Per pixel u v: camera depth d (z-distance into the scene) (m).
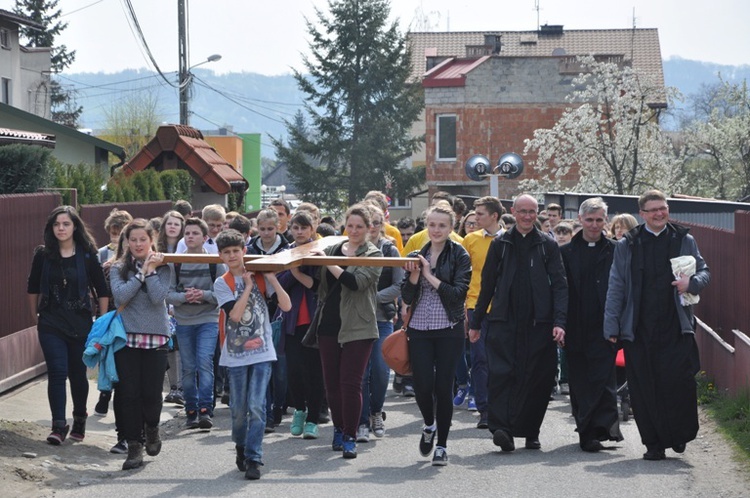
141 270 12.14
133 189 30.53
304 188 88.56
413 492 10.73
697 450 13.07
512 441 12.99
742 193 58.28
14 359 17.23
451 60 70.44
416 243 17.23
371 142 87.19
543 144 58.84
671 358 12.50
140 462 12.16
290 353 13.96
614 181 57.25
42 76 70.81
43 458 12.23
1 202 17.06
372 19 88.44
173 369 16.67
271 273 11.48
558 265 12.99
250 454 11.46
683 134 62.19
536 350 12.94
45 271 13.08
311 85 89.62
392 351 12.38
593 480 11.27
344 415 12.66
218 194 42.16
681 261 12.52
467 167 48.19
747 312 15.89
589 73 63.81
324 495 10.64
